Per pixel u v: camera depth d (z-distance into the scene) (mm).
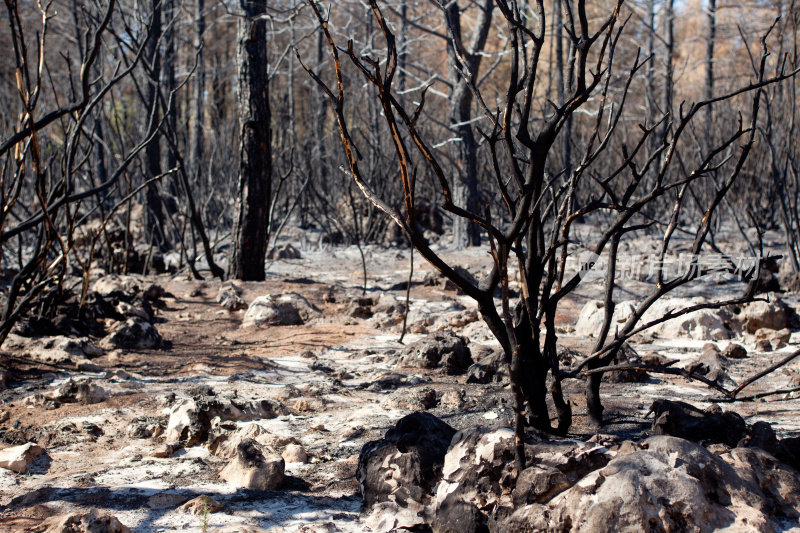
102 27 4527
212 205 14656
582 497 2484
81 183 11773
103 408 4258
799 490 2740
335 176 15969
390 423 4016
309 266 11273
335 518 2820
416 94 17250
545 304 3379
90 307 6395
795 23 7410
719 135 11922
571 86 3488
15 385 4656
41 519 2799
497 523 2613
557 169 13414
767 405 4258
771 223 12211
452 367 5191
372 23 15773
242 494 3086
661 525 2410
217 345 6168
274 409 4230
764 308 6438
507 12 2844
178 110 14914
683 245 10977
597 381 3783
